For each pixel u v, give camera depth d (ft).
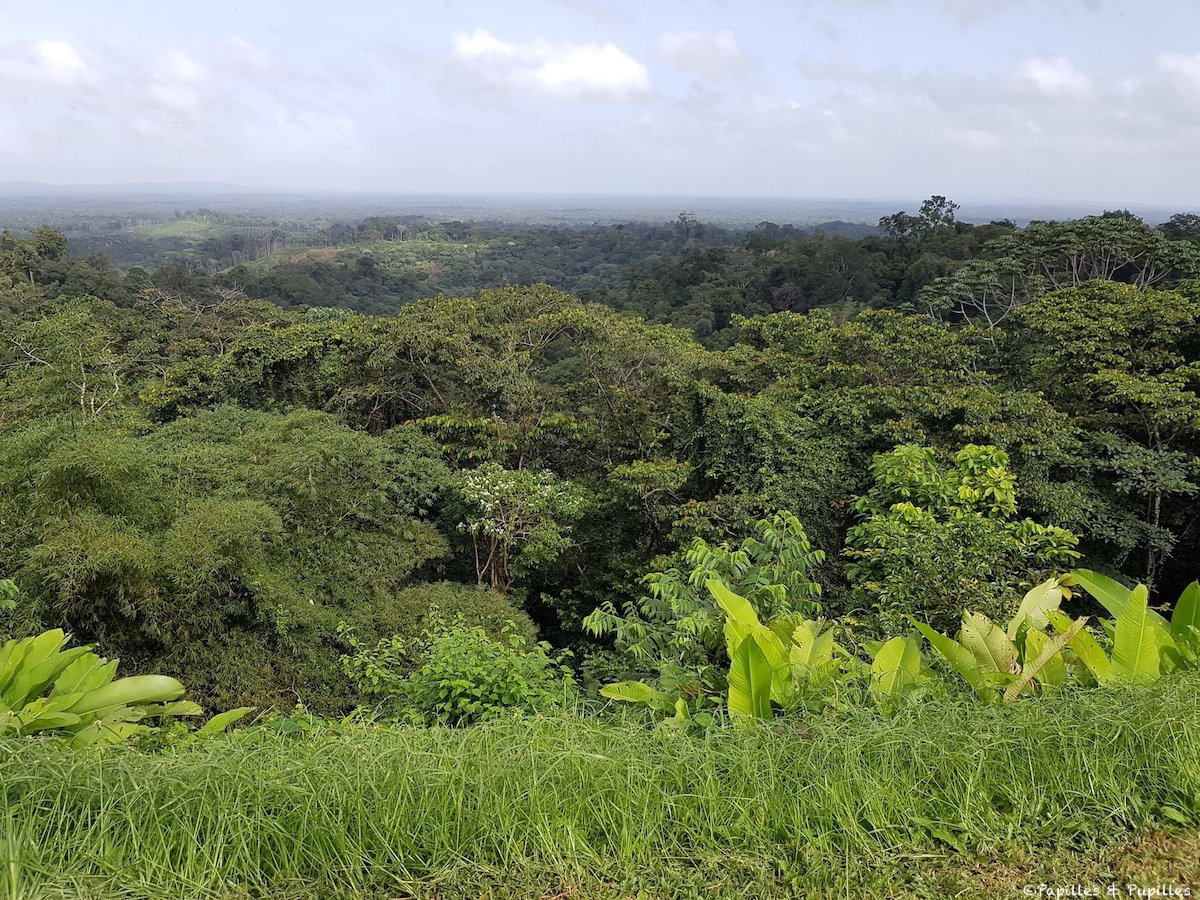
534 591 44.09
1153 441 43.45
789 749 8.57
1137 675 10.61
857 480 38.04
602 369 49.21
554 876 7.17
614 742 8.86
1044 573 20.27
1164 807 8.11
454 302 58.54
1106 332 45.19
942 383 44.27
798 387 47.70
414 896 6.89
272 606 26.07
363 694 21.89
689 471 39.47
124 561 22.45
